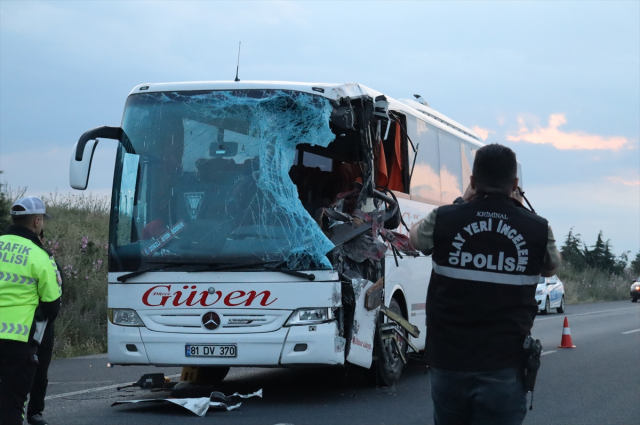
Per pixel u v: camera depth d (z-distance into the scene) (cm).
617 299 5103
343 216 904
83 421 796
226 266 851
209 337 845
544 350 1552
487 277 396
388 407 890
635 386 1082
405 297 1098
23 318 639
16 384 639
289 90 905
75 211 2677
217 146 893
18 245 648
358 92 935
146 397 955
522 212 405
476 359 395
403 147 1105
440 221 407
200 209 873
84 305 1691
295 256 851
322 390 1014
